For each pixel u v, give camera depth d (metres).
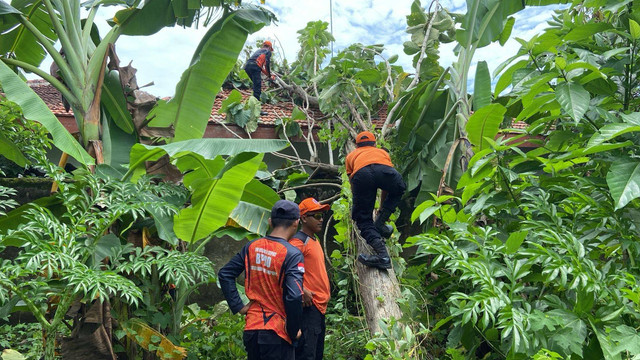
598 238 3.52
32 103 3.92
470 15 5.70
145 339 4.14
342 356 4.71
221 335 4.88
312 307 3.65
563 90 3.41
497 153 3.91
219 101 9.05
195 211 4.59
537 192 3.82
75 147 4.07
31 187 6.06
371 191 4.49
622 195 2.96
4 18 5.49
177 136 5.62
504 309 2.97
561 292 3.63
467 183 4.12
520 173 4.00
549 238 3.14
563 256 3.11
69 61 4.95
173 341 4.37
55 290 3.85
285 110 9.19
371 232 4.50
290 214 3.24
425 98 7.06
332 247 7.40
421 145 7.32
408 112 7.46
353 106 7.34
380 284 4.51
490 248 3.50
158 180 5.11
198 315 5.16
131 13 5.42
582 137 3.86
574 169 4.08
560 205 3.73
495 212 4.21
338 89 7.21
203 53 5.70
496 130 5.02
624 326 2.65
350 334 4.89
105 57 5.11
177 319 4.66
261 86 9.16
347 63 7.13
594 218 3.48
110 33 5.28
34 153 3.76
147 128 5.41
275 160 8.65
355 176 4.48
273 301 3.07
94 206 4.44
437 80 7.01
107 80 5.32
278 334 2.99
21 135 5.23
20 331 5.59
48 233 3.48
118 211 3.84
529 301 3.49
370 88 7.70
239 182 4.39
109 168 4.58
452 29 7.94
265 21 5.97
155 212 4.52
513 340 2.72
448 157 6.05
